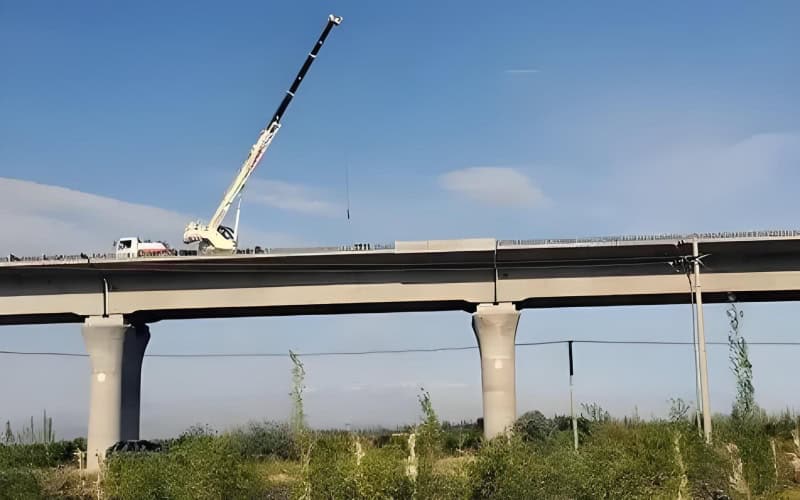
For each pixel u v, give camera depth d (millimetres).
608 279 64250
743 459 28672
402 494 27969
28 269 64688
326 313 71000
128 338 67125
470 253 62250
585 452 34344
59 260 63531
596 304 68562
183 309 66438
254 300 66062
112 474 37406
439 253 62188
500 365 63844
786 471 35625
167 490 32531
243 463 33000
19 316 68125
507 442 37875
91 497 40344
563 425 58281
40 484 39406
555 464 31500
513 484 30141
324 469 28844
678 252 61500
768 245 60625
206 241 79875
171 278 66500
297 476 30047
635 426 44312
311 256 62531
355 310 69312
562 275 64625
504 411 62906
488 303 64938
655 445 34719
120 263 63594
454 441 59125
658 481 33062
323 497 28469
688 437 33656
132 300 66562
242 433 52188
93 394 65500
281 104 87000
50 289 67000
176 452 33656
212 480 30953
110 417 65125
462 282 65312
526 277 64875
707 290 63281
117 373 66000
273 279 66250
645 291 63719
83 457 62938
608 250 61438
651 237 60438
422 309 69875
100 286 66688
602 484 31125
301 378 30203
